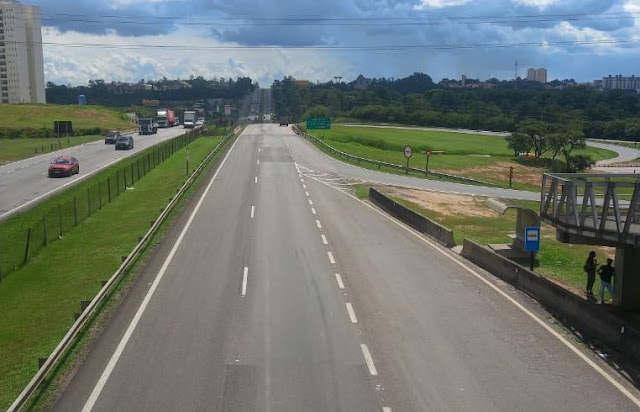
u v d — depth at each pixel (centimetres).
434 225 3019
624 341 1580
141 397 1312
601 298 2081
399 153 8400
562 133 9231
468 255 2625
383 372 1452
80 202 3962
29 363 1577
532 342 1662
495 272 2359
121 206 3803
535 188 6256
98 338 1645
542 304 1992
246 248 2689
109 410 1258
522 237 2738
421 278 2284
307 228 3166
